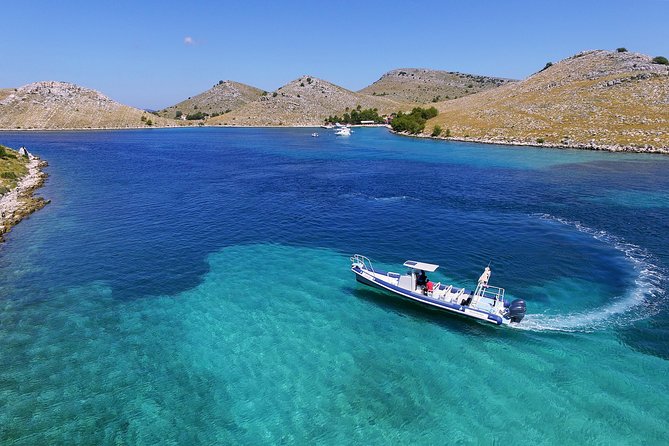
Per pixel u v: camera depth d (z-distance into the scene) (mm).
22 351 27609
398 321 31109
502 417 21703
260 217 57500
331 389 23984
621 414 21719
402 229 51750
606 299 33906
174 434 21047
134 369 25828
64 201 66938
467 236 48906
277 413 22266
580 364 25781
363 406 22656
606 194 66938
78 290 36219
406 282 33594
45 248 45844
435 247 45688
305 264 41625
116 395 23672
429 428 21109
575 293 34906
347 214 58656
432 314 32062
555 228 51188
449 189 73812
